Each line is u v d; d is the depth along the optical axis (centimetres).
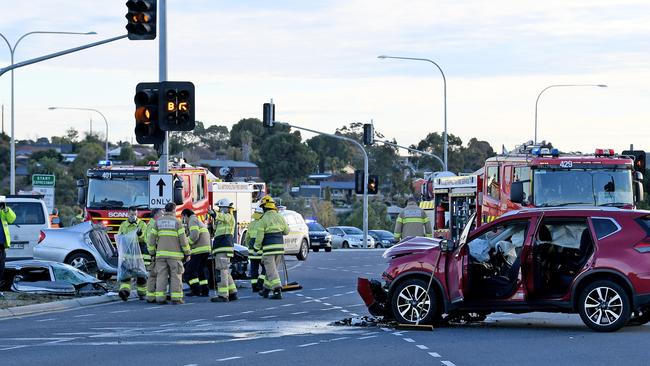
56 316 2855
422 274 2505
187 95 3597
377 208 13888
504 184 3997
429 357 1975
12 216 3238
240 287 3916
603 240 2378
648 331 2408
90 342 2238
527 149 3950
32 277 3444
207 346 2155
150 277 3284
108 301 3344
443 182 4884
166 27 3841
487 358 1959
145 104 3628
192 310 3014
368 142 7838
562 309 2412
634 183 3712
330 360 1941
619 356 1973
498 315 2886
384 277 2548
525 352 2042
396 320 2553
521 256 2425
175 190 4103
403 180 16362
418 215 3897
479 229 2467
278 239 3400
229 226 3325
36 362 1939
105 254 4088
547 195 3681
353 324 2586
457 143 15888
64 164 17538
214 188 5503
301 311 2973
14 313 2919
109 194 4906
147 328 2523
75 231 4056
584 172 3694
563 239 2491
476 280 2489
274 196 15075
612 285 2358
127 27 3691
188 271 3503
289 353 2038
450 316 2673
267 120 6969
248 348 2117
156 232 3250
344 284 4094
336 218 13512
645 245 2353
